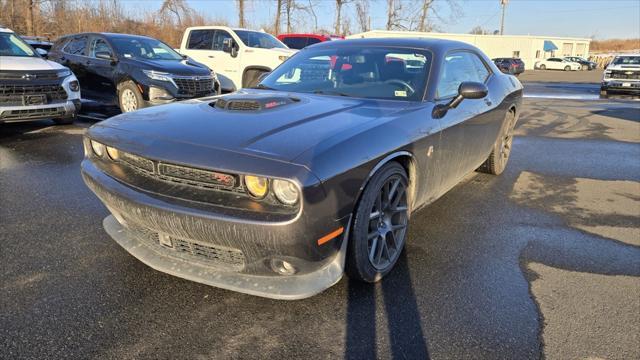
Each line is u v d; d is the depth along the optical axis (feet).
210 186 7.25
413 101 10.50
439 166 10.75
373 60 11.86
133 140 8.07
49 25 77.66
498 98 14.78
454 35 165.89
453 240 11.27
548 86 72.49
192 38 38.60
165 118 8.88
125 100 26.89
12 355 6.76
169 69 26.48
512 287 9.06
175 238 7.86
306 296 7.32
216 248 7.56
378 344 7.25
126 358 6.79
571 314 8.19
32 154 18.35
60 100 22.50
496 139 15.72
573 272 9.77
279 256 7.11
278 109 9.17
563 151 22.11
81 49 29.53
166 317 7.78
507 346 7.27
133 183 7.93
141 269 9.30
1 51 22.75
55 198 13.32
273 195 6.86
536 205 14.14
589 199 14.84
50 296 8.28
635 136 26.07
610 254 10.73
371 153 7.97
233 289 7.55
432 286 9.01
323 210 6.95
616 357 7.07
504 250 10.77
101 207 12.69
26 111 20.97
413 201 9.94
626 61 54.49
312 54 12.96
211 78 28.89
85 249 10.13
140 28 85.92
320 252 7.22
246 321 7.74
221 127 8.11
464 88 10.44
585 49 175.22
